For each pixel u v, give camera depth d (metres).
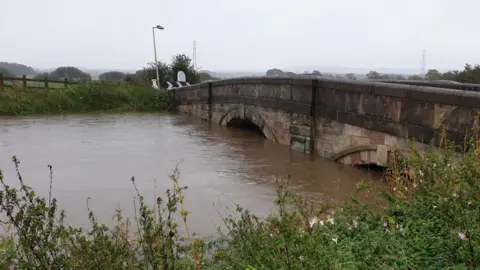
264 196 8.96
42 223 3.76
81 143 15.84
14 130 19.08
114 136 17.66
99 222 7.35
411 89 9.17
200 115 24.81
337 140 12.30
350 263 3.64
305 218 4.90
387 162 10.16
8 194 3.71
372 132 10.72
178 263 4.07
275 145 15.34
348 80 11.55
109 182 10.22
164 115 26.55
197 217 7.61
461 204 3.87
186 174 11.02
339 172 11.05
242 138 17.34
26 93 27.23
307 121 13.44
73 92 28.41
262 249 4.28
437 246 3.79
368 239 4.12
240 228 5.10
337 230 4.77
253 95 17.48
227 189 9.55
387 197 5.71
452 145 6.91
